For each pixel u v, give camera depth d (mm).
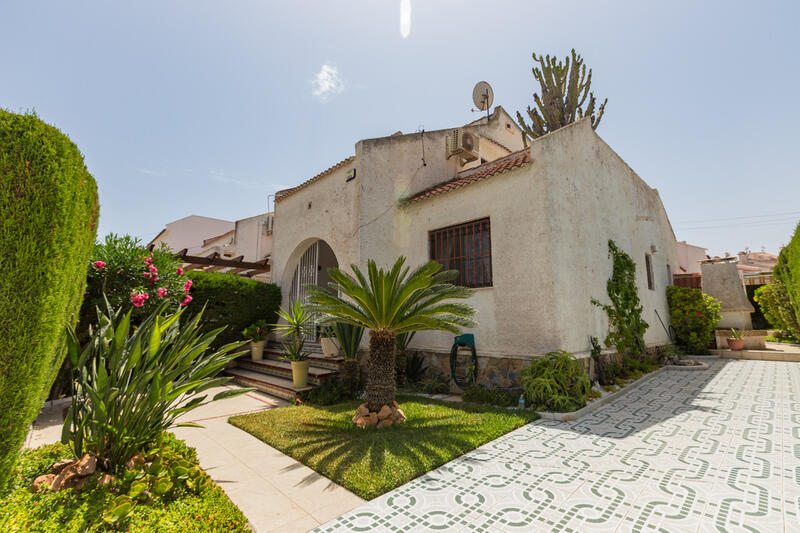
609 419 5531
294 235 12008
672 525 2643
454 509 2932
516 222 7250
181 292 7594
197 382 3607
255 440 4863
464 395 7035
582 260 7754
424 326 5719
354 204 9406
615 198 9992
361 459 3926
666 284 13320
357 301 5648
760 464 3756
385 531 2625
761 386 7551
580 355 6863
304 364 7668
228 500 2889
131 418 3227
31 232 2318
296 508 2994
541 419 5660
